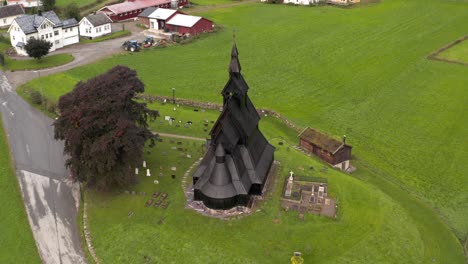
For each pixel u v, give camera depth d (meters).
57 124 75.75
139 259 63.31
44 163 87.31
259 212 70.56
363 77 131.50
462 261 65.44
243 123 71.31
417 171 87.31
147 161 84.69
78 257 64.94
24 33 143.12
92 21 163.50
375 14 197.25
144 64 140.50
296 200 73.12
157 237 66.56
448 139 98.06
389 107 112.75
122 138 70.50
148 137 76.38
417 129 102.19
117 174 73.00
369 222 69.31
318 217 69.62
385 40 163.12
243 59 145.75
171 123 100.69
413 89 123.06
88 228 69.75
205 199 70.56
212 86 124.50
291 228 67.50
